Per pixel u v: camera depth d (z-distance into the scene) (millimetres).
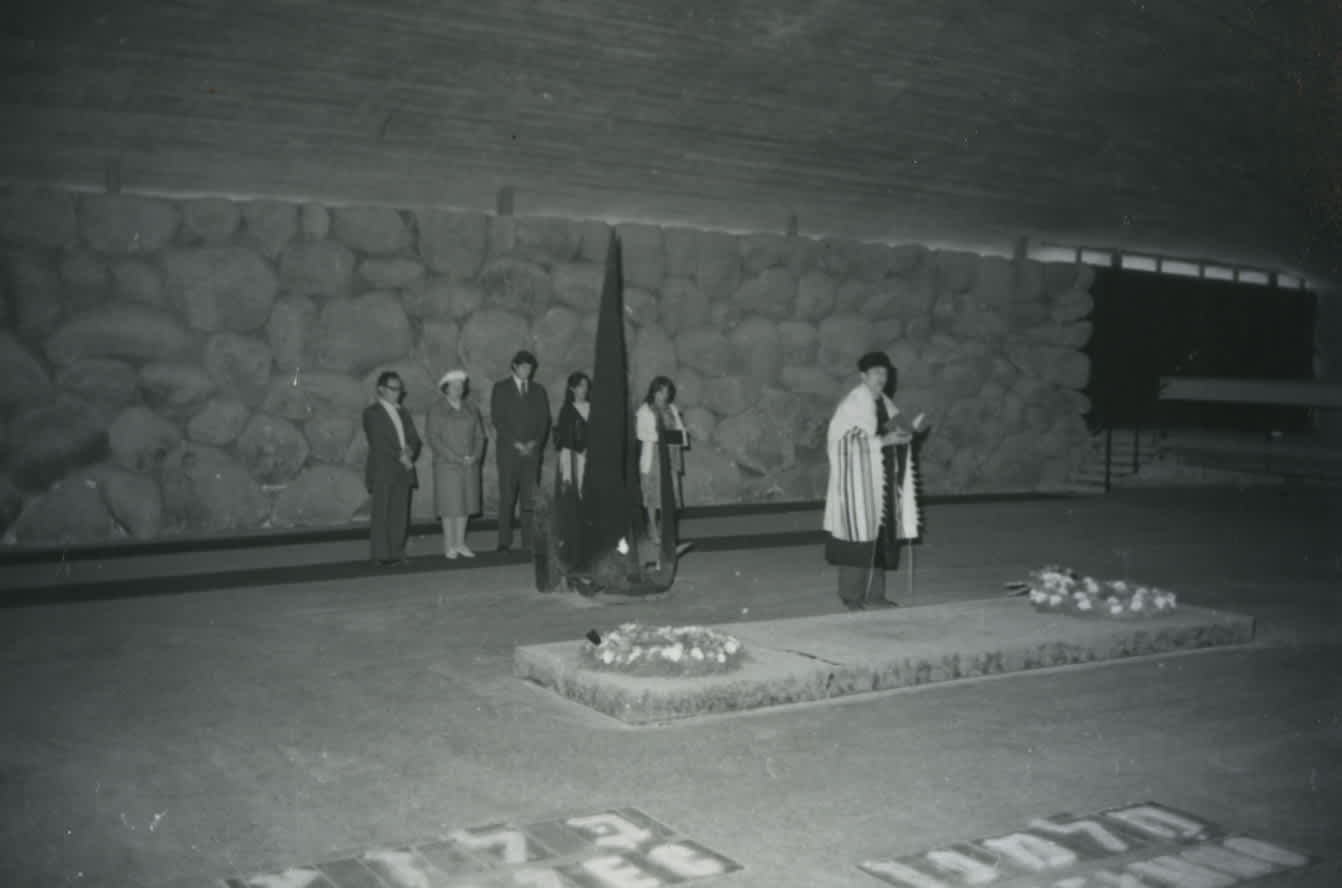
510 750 6000
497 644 8445
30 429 12852
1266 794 5457
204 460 13766
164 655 8086
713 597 10352
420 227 15078
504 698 6996
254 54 12336
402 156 14578
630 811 5168
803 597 10383
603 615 9500
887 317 19078
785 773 5676
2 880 4422
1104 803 5320
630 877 4477
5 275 12820
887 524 9211
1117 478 21344
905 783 5555
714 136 15656
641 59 13727
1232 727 6512
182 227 13789
